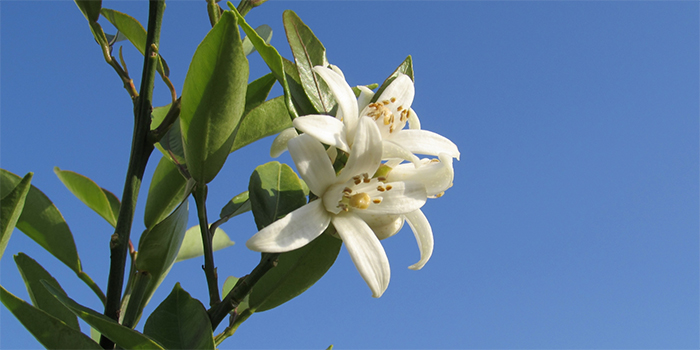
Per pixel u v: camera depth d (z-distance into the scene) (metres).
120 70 0.25
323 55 0.26
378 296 0.22
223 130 0.23
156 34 0.24
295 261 0.26
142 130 0.24
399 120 0.24
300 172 0.23
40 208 0.27
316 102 0.25
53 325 0.22
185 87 0.23
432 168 0.24
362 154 0.23
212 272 0.24
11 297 0.22
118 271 0.24
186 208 0.25
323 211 0.23
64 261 0.27
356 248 0.23
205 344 0.23
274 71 0.24
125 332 0.22
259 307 0.26
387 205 0.23
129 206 0.24
